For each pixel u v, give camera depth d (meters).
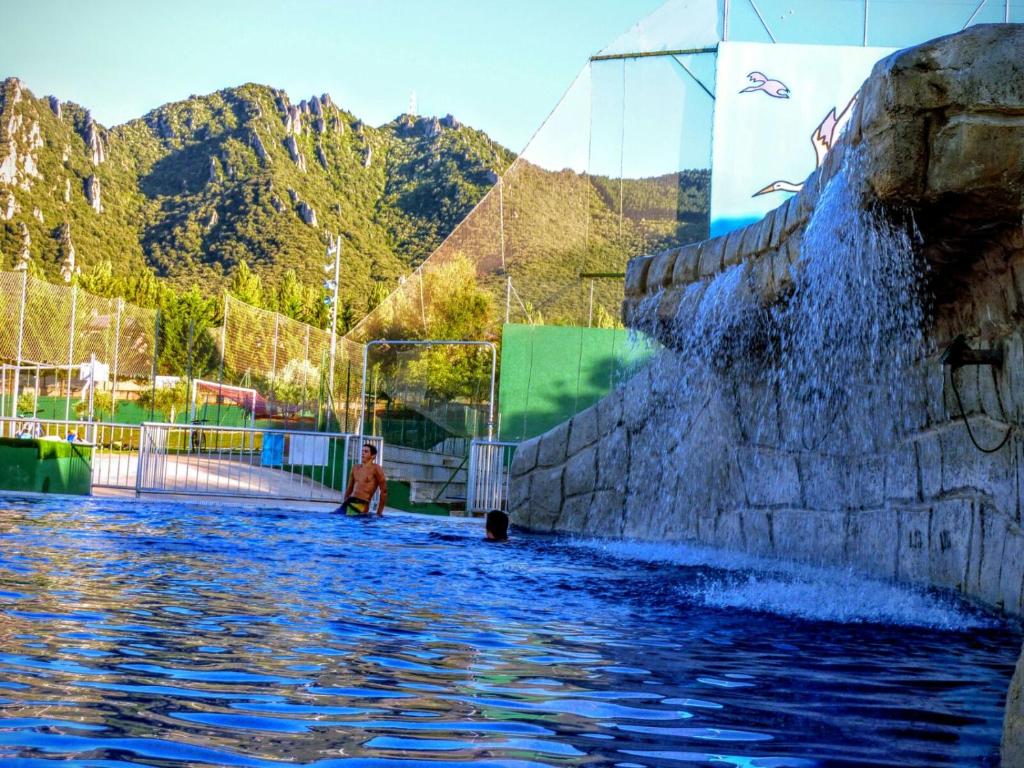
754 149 16.56
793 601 7.13
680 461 12.94
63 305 36.69
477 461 16.44
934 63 5.31
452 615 5.89
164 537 9.95
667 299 10.90
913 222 5.88
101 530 10.35
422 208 163.25
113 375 36.97
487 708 3.55
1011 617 6.37
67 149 151.25
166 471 17.28
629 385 13.77
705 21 17.12
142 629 4.79
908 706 3.88
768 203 16.48
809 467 10.04
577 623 5.80
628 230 17.97
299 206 151.75
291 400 36.03
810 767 2.97
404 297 19.95
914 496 8.10
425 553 9.80
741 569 9.26
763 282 8.70
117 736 2.99
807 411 9.98
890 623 6.32
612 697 3.83
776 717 3.60
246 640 4.65
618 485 13.62
